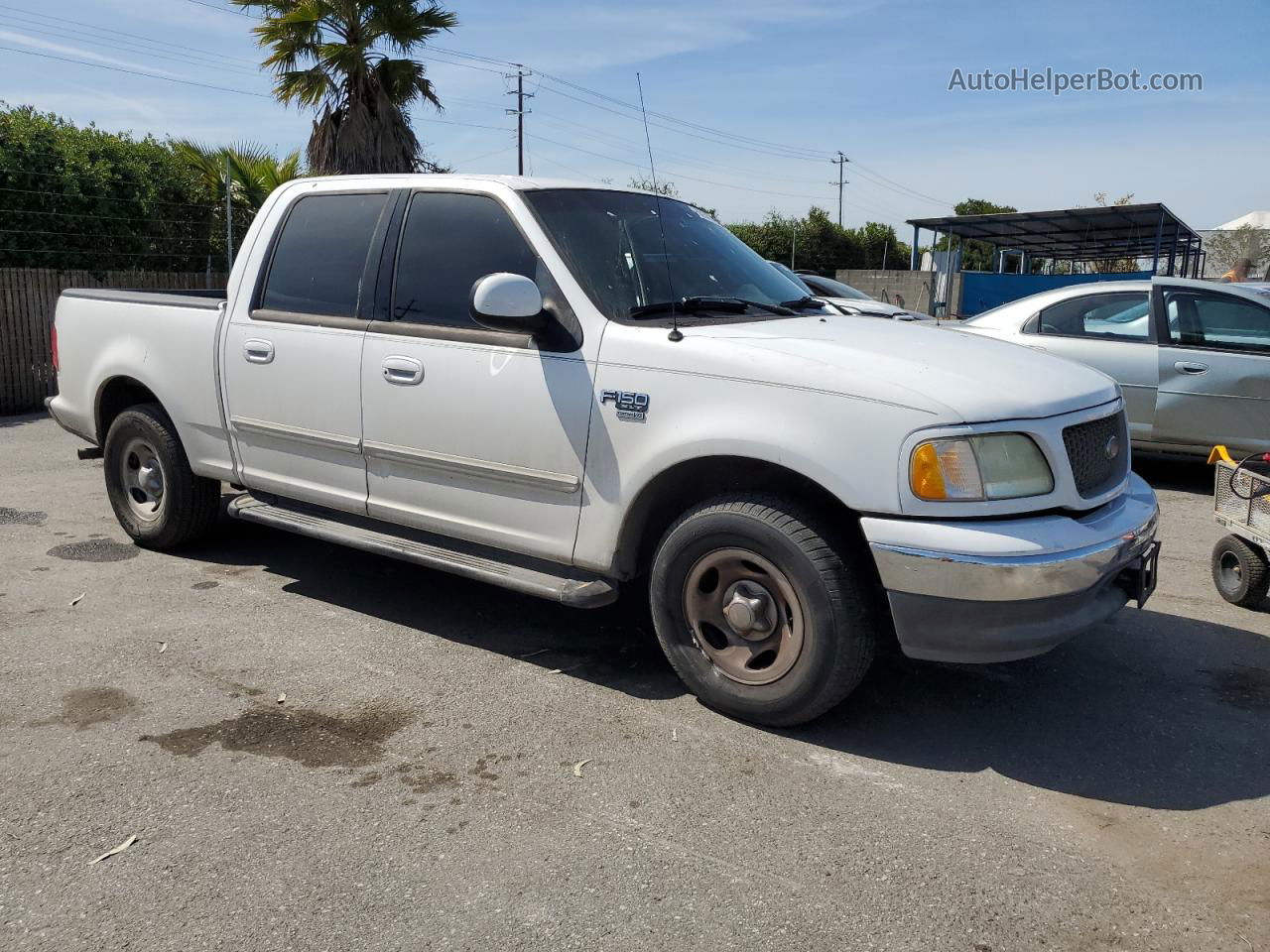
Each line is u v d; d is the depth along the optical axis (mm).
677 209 4723
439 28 17516
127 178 14414
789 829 2990
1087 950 2475
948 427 3191
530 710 3766
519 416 3924
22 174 13172
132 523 5684
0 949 2426
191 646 4336
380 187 4539
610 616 4793
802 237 45938
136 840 2891
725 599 3641
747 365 3467
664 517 3949
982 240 25234
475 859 2824
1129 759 3457
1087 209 19500
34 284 12039
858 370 3357
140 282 13430
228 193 14547
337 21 17078
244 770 3297
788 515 3420
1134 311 8109
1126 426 3930
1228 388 7672
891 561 3230
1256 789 3260
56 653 4234
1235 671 4215
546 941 2486
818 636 3383
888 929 2543
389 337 4297
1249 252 27594
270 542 5918
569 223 4105
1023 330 8477
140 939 2477
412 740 3521
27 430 10398
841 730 3639
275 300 4773
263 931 2512
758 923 2559
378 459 4418
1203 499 7676
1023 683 4070
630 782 3250
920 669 4191
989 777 3318
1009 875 2777
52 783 3188
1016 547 3154
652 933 2520
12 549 5723
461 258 4207
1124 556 3432
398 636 4492
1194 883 2754
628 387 3674
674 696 3908
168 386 5211
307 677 4027
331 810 3061
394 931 2518
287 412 4688
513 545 4070
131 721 3625
